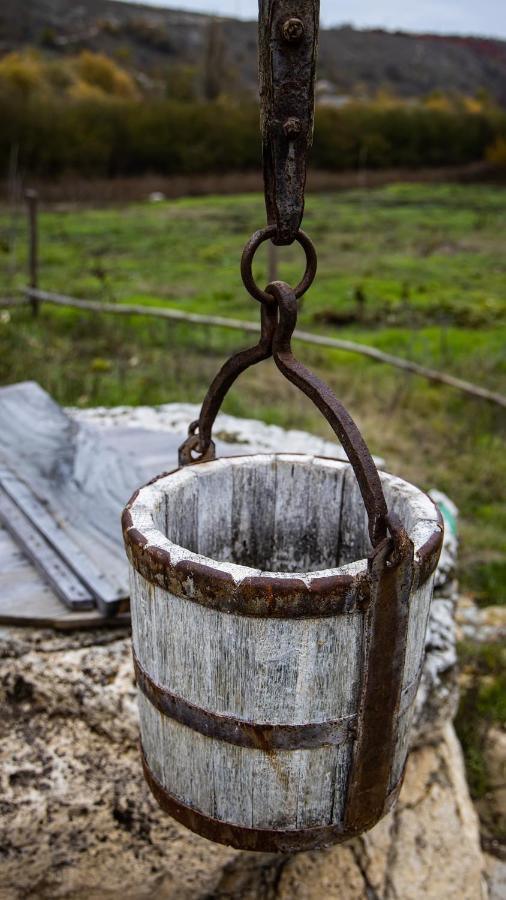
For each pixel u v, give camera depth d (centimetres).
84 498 310
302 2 139
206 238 1550
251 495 192
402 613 144
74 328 828
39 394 399
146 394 611
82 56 3778
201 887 226
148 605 154
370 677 146
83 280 1113
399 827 254
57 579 257
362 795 156
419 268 1333
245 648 143
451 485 540
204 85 3822
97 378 612
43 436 359
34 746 225
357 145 2702
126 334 820
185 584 143
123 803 220
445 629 286
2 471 323
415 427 632
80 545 276
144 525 157
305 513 194
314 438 415
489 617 411
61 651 242
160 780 169
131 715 228
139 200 2092
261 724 148
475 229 1777
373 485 140
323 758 152
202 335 855
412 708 167
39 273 1145
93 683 234
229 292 1067
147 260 1311
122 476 318
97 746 227
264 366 767
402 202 2200
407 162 2805
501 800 314
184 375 686
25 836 212
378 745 153
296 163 149
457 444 603
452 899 243
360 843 247
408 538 139
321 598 138
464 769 305
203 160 2408
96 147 2205
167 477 178
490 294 1142
